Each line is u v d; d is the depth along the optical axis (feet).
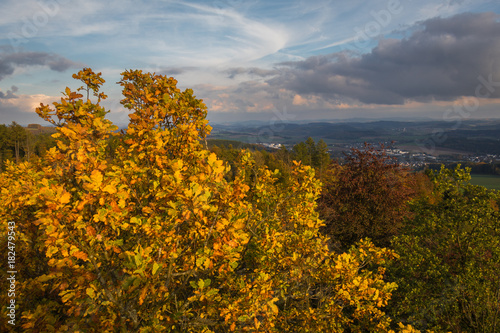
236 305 8.86
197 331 8.54
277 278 11.96
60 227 5.87
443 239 22.82
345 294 12.14
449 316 19.83
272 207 14.21
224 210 7.75
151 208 8.38
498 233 21.12
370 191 37.29
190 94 10.67
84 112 8.32
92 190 6.14
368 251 14.44
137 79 10.91
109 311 6.76
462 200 22.89
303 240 12.42
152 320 6.81
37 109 8.08
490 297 18.92
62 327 6.46
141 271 5.98
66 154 7.65
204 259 7.29
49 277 6.11
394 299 22.47
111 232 7.67
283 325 11.76
